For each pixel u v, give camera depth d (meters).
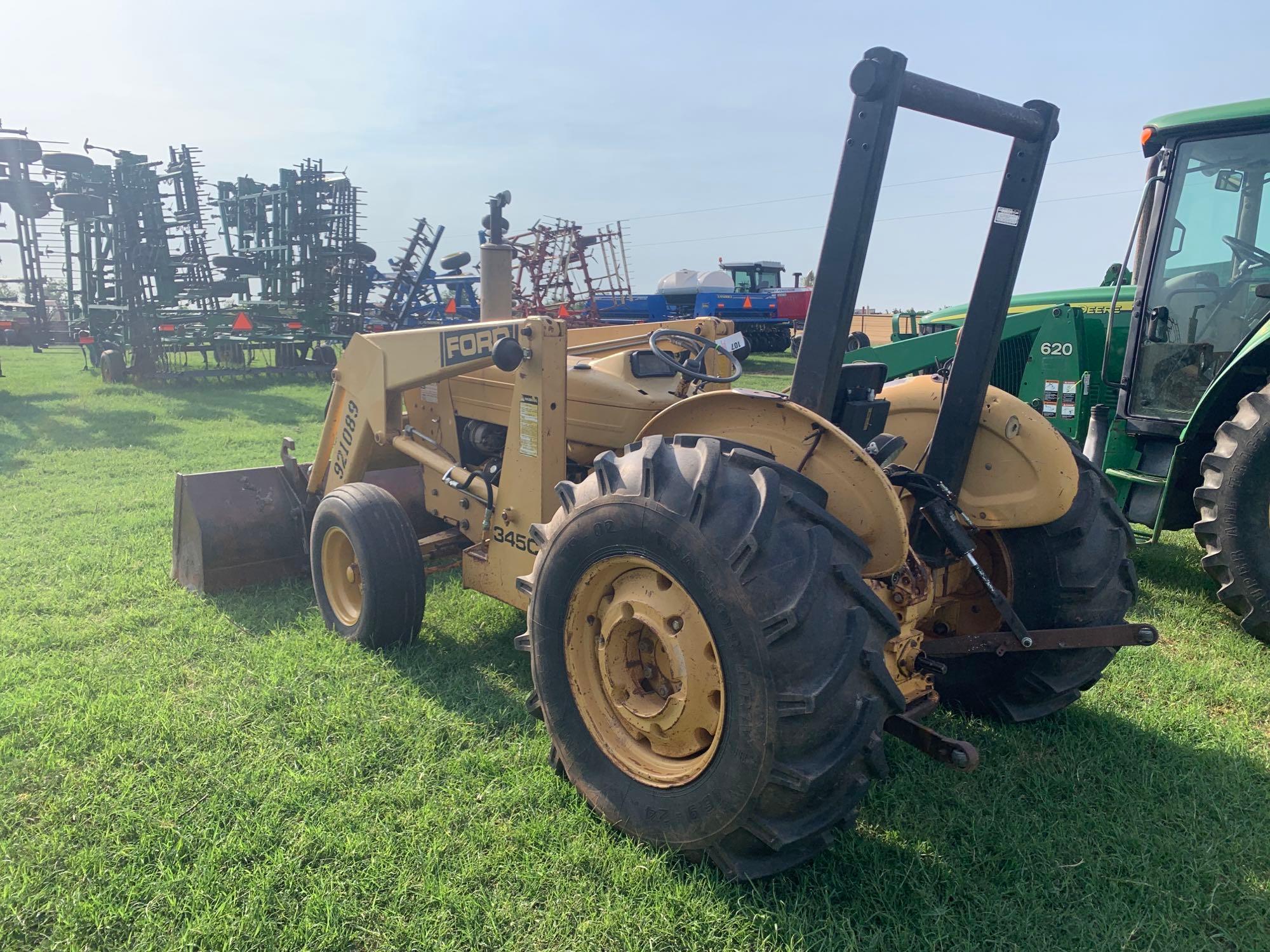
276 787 2.64
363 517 3.65
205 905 2.13
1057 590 2.97
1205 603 4.58
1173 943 2.09
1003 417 2.84
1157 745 3.04
